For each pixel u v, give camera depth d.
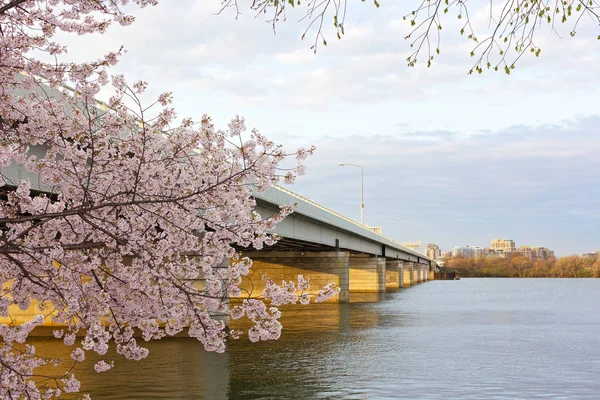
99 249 9.30
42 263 8.90
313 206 50.88
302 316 51.53
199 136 9.68
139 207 9.34
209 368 23.89
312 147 9.86
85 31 9.27
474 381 22.77
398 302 73.62
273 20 7.82
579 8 7.32
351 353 29.17
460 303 73.50
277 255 70.19
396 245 114.19
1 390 7.88
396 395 20.14
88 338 8.84
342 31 7.45
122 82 9.45
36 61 9.14
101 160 9.32
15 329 9.16
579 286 160.38
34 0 8.84
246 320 41.34
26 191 8.87
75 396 18.66
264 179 9.76
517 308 65.69
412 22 7.58
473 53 7.71
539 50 7.61
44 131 9.23
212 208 9.62
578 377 23.92
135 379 21.44
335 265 69.38
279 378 22.42
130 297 9.49
